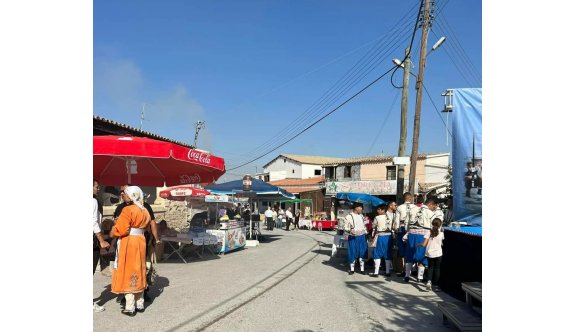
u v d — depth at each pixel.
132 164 9.66
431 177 33.25
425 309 6.51
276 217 33.25
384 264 10.89
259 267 10.52
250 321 5.62
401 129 13.16
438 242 7.84
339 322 5.68
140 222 5.82
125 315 5.75
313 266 11.02
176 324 5.40
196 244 11.35
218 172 10.61
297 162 51.59
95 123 11.84
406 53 13.23
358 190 34.16
